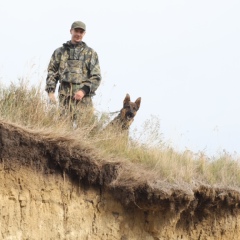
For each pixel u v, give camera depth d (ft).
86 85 46.85
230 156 52.21
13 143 36.50
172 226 43.06
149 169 42.45
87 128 42.96
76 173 38.86
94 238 39.45
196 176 45.47
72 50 48.01
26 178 37.01
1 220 35.83
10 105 40.83
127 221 41.24
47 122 41.32
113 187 39.93
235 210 46.73
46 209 37.63
